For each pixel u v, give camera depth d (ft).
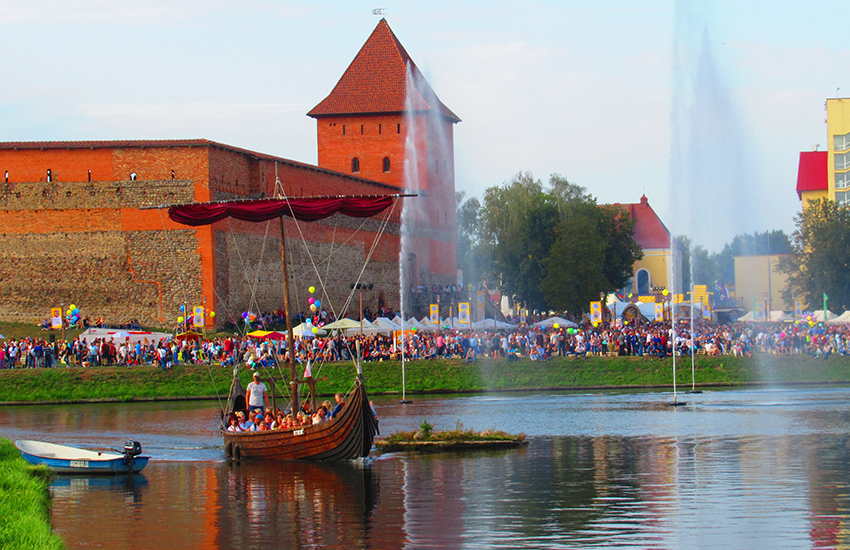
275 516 107.04
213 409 237.45
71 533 100.27
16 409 243.60
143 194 360.69
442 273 525.34
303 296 410.31
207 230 358.43
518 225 503.20
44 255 363.76
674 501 110.93
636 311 411.95
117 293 361.51
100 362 287.48
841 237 428.15
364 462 145.18
